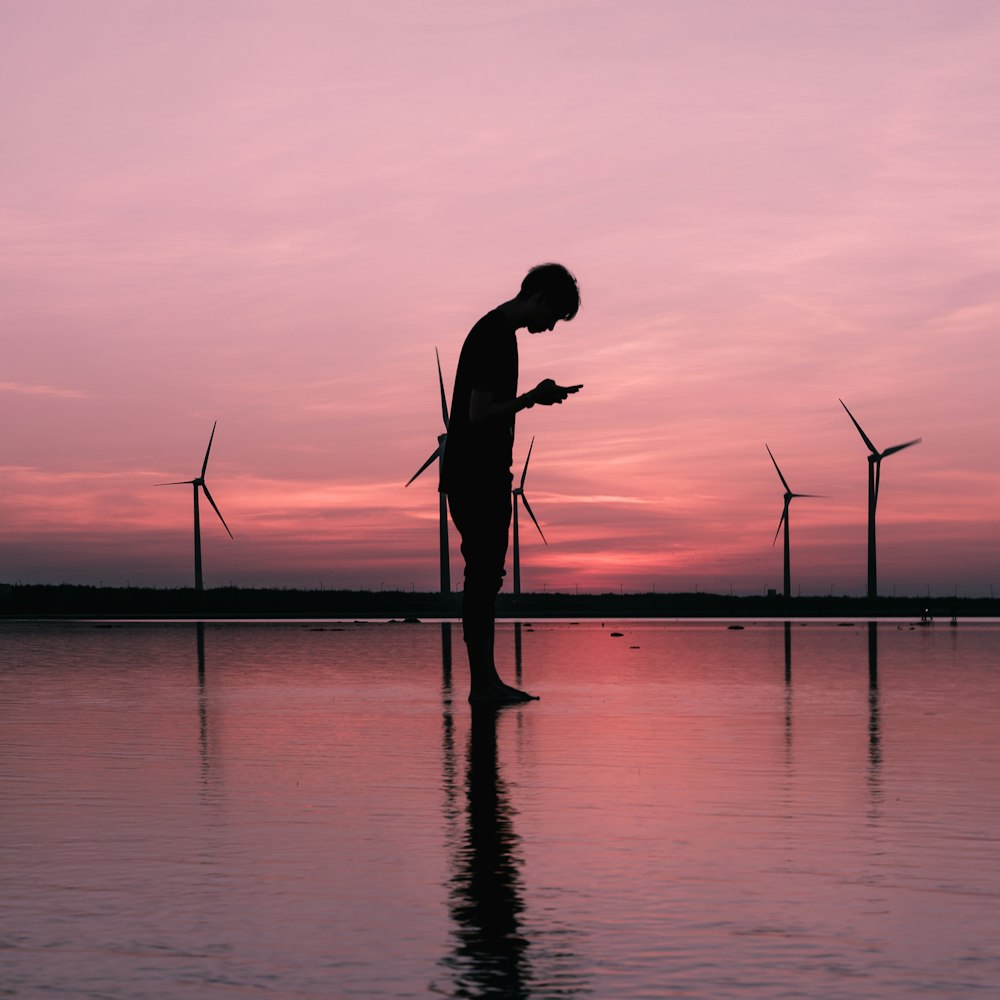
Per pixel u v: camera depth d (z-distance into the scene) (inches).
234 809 218.5
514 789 239.3
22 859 179.0
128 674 605.6
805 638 1167.0
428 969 129.2
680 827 201.2
